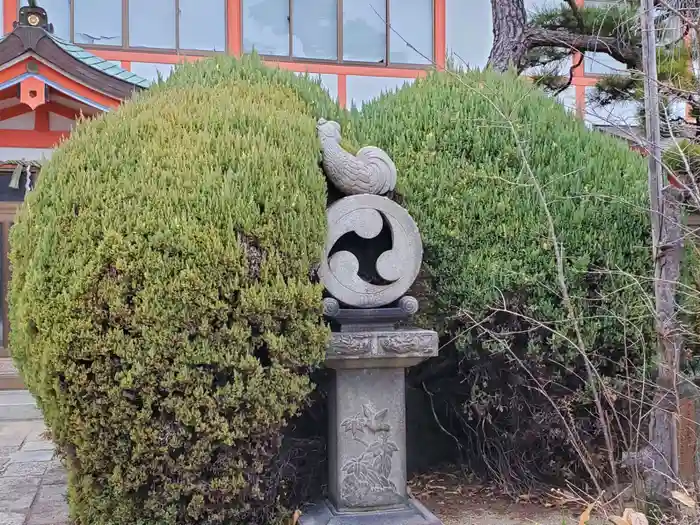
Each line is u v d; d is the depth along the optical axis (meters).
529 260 3.46
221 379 2.85
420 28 10.45
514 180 3.55
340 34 10.22
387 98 4.03
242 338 2.79
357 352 3.10
